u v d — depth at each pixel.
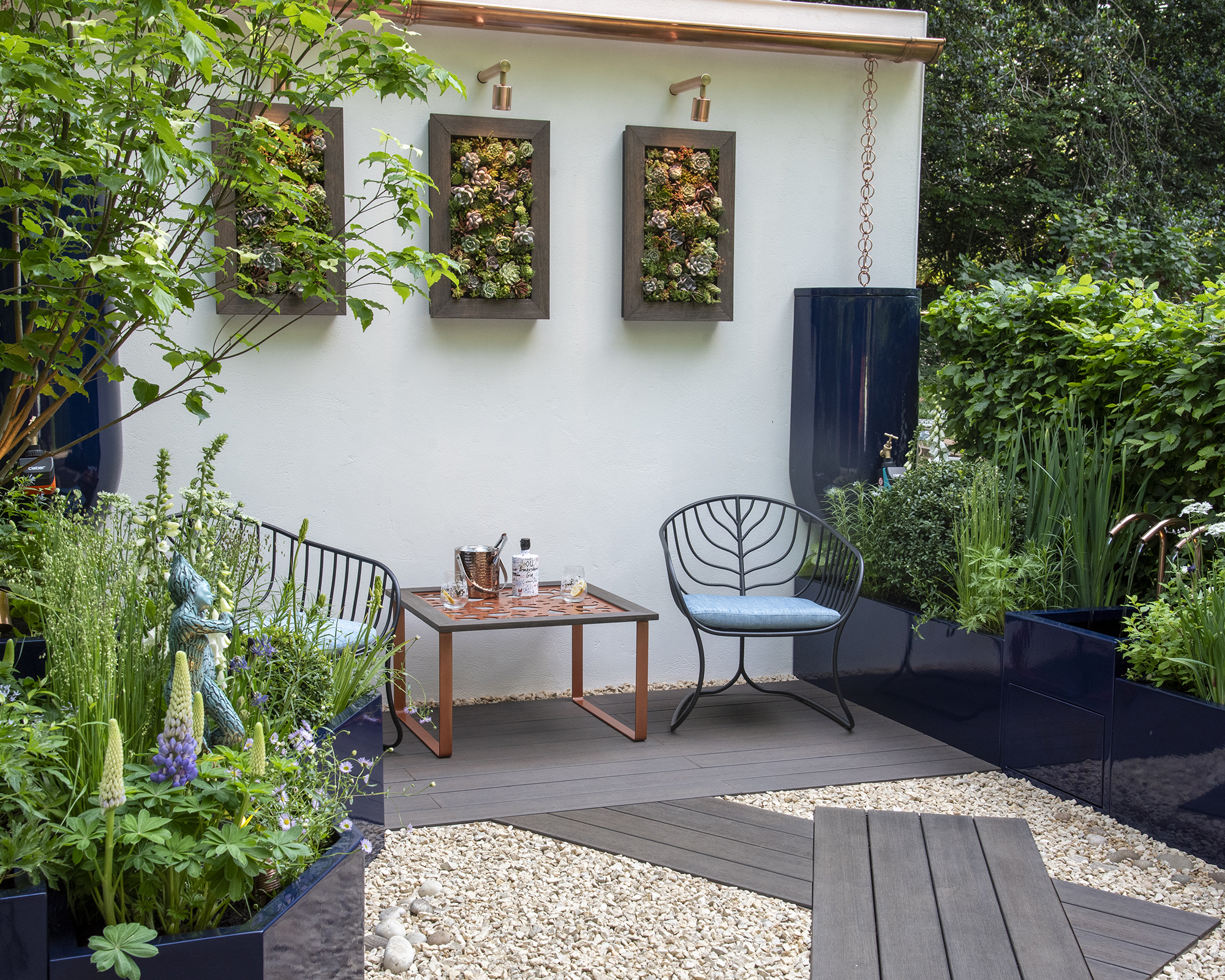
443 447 4.77
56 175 2.87
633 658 5.13
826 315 5.05
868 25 5.25
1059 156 11.41
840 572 4.90
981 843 3.16
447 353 4.74
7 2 2.43
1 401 3.29
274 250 4.21
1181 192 11.59
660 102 4.98
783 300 5.23
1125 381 4.25
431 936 2.55
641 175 4.88
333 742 2.69
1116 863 3.13
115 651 2.22
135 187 2.49
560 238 4.88
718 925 2.69
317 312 4.47
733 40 4.86
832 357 5.05
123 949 1.65
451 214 4.63
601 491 5.02
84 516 3.00
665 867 3.02
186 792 1.94
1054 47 11.40
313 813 2.18
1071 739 3.62
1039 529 4.35
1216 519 3.88
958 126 10.90
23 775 1.90
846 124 5.27
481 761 3.98
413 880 2.89
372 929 2.61
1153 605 3.49
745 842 3.21
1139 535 4.18
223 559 2.81
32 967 1.69
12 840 1.78
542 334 4.88
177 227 4.14
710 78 4.73
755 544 5.27
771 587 5.30
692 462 5.15
